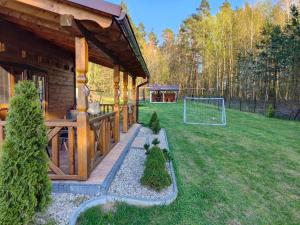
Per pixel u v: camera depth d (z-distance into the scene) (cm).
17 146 223
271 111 1656
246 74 2608
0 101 462
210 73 3453
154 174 380
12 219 221
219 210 338
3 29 460
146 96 4097
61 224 265
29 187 226
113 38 347
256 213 336
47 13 320
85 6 274
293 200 382
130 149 654
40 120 236
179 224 297
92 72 3030
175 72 4197
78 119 348
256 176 488
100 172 398
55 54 710
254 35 2705
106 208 317
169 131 1034
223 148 736
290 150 730
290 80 2078
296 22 1777
